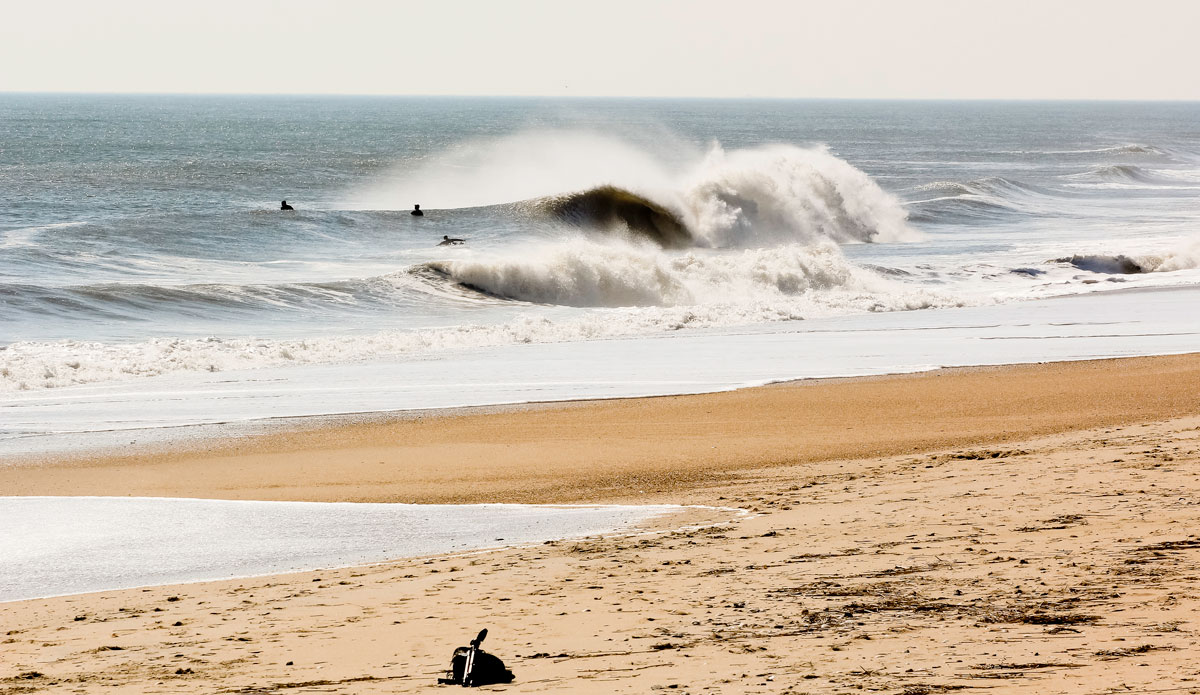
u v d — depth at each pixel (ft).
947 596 75.31
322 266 382.42
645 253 399.03
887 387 210.59
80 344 249.96
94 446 167.43
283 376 229.04
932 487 122.83
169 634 79.51
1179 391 196.54
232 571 103.65
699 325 309.63
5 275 327.06
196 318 293.23
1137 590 72.59
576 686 59.26
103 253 371.15
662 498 131.13
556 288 361.10
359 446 166.81
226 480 145.69
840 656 62.28
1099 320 307.78
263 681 64.90
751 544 100.63
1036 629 65.31
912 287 393.91
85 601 93.20
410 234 452.76
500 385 217.77
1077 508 102.99
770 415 186.29
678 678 59.72
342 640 74.69
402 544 112.78
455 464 154.10
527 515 123.95
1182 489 108.06
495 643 71.20
